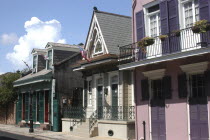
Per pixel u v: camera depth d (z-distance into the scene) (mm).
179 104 14281
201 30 12539
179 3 14508
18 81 29688
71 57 25984
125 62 18031
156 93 15852
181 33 13961
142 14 16547
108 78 20297
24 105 30297
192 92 13992
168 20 14914
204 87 13469
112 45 20281
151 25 16250
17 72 34344
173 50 14227
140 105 16562
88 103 22422
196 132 13445
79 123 21344
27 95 29562
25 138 20406
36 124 27156
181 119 14109
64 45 27688
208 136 12945
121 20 22266
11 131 25297
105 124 18750
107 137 18438
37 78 25906
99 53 20938
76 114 22391
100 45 21188
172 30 14688
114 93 19750
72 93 25453
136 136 16594
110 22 21500
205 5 13344
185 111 13961
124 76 19062
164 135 14898
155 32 15914
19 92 31062
